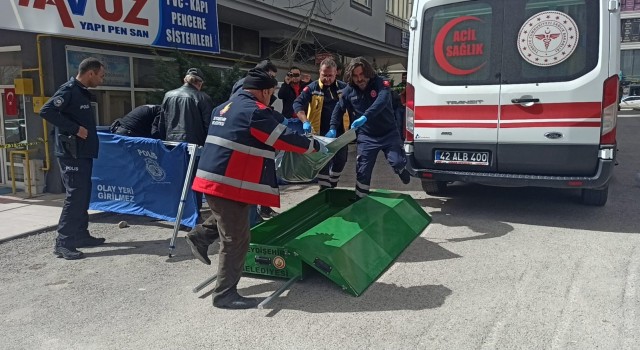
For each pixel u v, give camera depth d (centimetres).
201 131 629
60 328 372
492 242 543
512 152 594
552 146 571
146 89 952
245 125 377
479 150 614
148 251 542
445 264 480
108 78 874
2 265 502
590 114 552
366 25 1698
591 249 514
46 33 722
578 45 553
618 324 357
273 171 396
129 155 589
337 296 414
